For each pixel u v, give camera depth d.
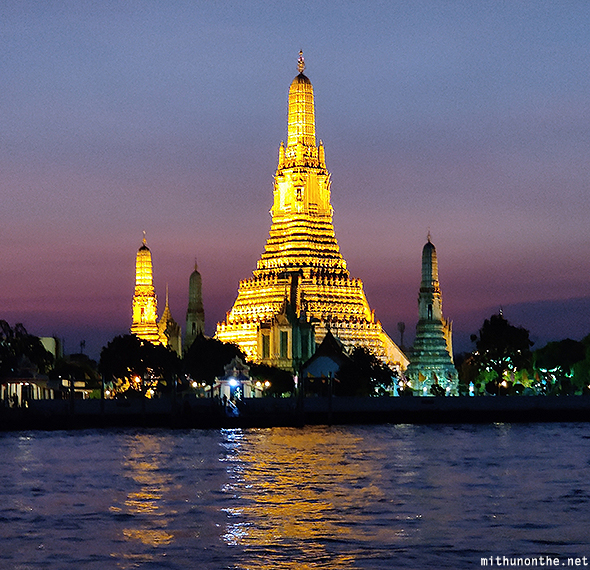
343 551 92.25
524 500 114.88
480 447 169.88
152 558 90.38
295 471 139.50
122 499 117.62
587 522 102.69
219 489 124.38
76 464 148.88
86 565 88.38
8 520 105.25
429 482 128.62
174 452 164.75
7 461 152.88
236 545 94.50
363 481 129.75
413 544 94.31
